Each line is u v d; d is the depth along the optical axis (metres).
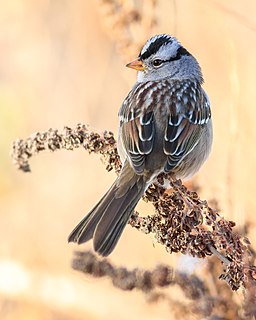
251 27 12.28
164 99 9.35
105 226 8.42
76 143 9.26
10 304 13.01
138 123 9.12
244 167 11.40
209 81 13.62
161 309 12.03
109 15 11.45
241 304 8.95
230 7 13.58
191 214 8.28
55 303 12.85
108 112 14.46
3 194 14.22
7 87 14.71
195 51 13.84
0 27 15.01
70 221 13.96
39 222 14.02
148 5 11.42
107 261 9.35
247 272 7.91
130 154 8.92
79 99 14.59
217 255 8.15
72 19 14.73
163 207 8.49
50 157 14.46
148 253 12.76
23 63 14.87
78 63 14.66
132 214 8.59
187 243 8.25
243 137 11.94
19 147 9.55
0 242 13.84
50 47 14.84
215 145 12.33
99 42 14.59
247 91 12.73
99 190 14.16
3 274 13.21
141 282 9.30
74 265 9.44
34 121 14.62
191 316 9.23
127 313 12.31
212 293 9.17
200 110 9.50
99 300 12.62
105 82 14.53
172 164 8.83
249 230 9.59
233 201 9.93
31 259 13.59
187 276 9.23
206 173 10.70
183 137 9.15
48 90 14.73
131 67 10.40
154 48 10.30
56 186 14.30
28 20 14.95
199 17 13.72
